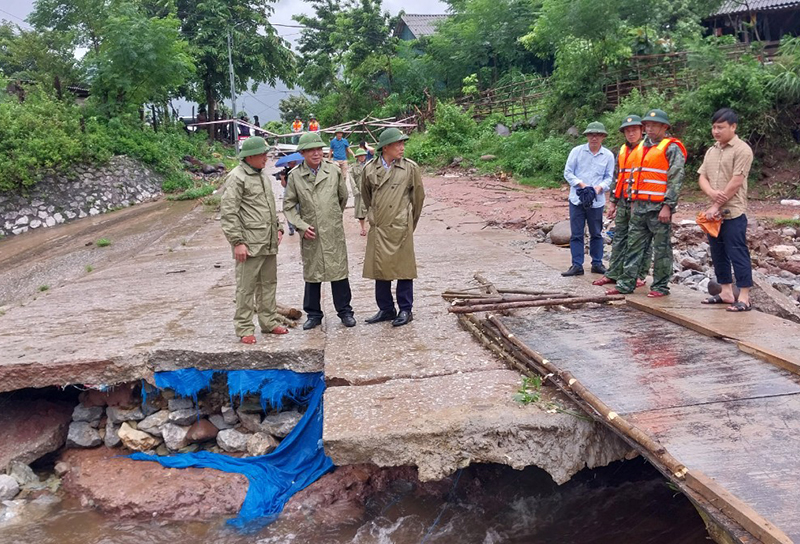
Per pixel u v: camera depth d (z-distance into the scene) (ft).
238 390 16.80
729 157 17.12
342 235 18.22
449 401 13.23
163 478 15.81
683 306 18.33
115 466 16.61
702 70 57.00
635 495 14.40
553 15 72.90
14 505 15.39
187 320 20.33
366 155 34.32
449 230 40.06
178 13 111.96
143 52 73.92
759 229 33.60
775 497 8.85
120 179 61.87
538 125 74.84
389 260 18.11
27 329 20.30
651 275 24.76
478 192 57.82
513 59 102.32
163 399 17.52
